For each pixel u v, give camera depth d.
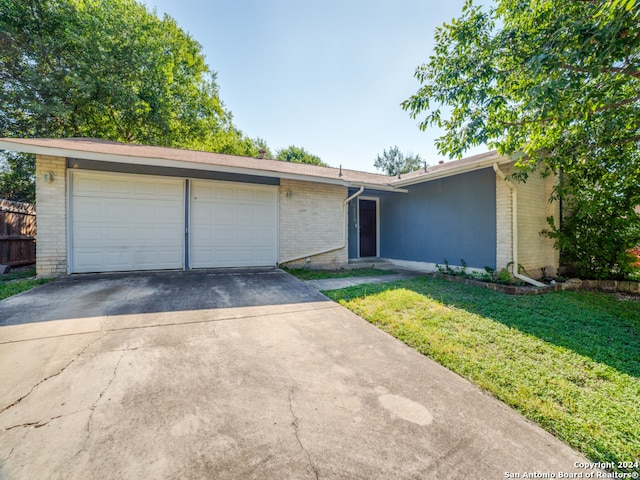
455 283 6.17
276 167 8.39
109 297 4.39
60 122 12.12
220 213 7.27
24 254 7.88
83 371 2.34
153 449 1.56
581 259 6.46
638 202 5.55
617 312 4.27
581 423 1.87
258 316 3.84
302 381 2.33
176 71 16.72
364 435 1.74
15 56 10.70
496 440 1.73
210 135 18.97
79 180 6.02
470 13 4.36
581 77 3.14
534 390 2.24
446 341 3.12
